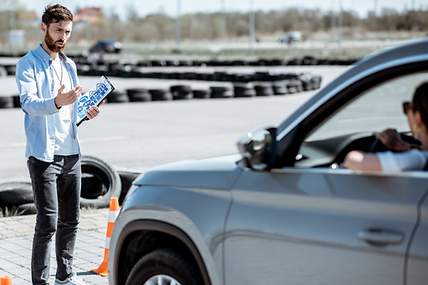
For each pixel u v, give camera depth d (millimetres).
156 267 7215
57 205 9523
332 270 5723
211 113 38531
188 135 29828
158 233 7402
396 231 5340
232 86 48312
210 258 6594
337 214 5746
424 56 5578
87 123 34125
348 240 5602
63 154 9461
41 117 9227
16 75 9266
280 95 49781
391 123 10781
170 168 7266
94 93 9523
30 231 13859
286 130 6348
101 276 11016
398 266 5316
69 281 9906
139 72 68875
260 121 34656
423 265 5172
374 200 5523
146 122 34531
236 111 39469
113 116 37219
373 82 5918
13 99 40844
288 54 116188
